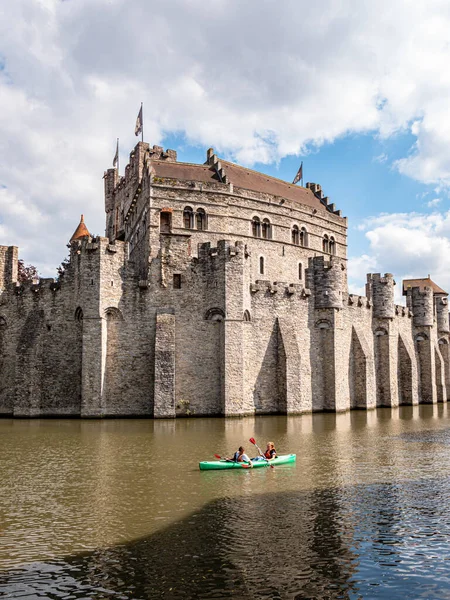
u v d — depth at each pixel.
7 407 54.56
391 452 32.12
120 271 51.44
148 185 68.81
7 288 56.31
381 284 70.19
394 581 14.58
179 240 52.88
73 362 51.94
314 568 15.30
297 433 40.06
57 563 15.56
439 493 22.56
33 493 22.53
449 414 58.47
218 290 52.06
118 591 13.99
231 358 50.84
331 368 59.16
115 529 18.17
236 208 73.62
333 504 20.97
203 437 37.25
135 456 30.25
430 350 78.31
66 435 38.19
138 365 50.91
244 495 22.23
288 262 79.31
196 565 15.43
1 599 13.53
